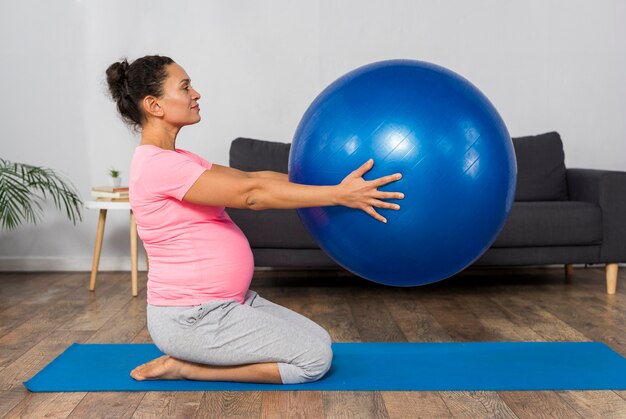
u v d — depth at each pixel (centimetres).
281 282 412
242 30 446
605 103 458
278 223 368
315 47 448
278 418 191
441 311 329
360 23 447
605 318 311
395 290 384
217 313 210
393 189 193
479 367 235
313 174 202
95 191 387
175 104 217
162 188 207
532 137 429
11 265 452
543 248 375
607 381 219
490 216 202
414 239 199
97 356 250
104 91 442
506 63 454
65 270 453
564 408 197
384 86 199
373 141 193
